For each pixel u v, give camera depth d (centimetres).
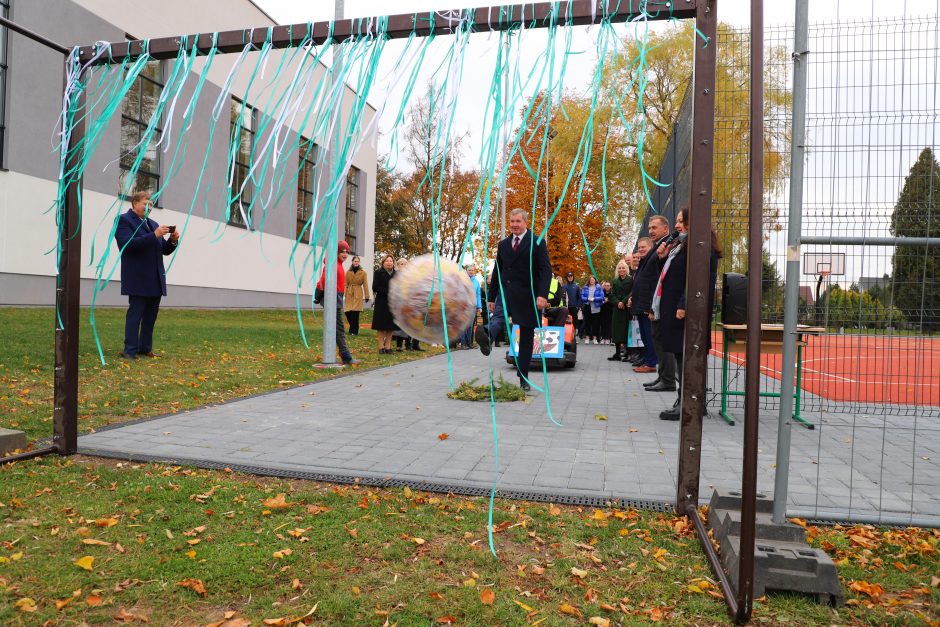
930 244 309
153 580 243
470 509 327
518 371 707
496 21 295
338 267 974
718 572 252
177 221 1916
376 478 379
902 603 238
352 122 292
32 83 1505
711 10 300
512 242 683
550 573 257
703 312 319
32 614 216
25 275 1501
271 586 242
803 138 264
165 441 457
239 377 782
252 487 358
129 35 1778
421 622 217
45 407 543
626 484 378
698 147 314
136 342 851
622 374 980
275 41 329
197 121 1889
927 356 362
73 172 392
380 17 309
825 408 659
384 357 1126
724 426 581
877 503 357
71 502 321
